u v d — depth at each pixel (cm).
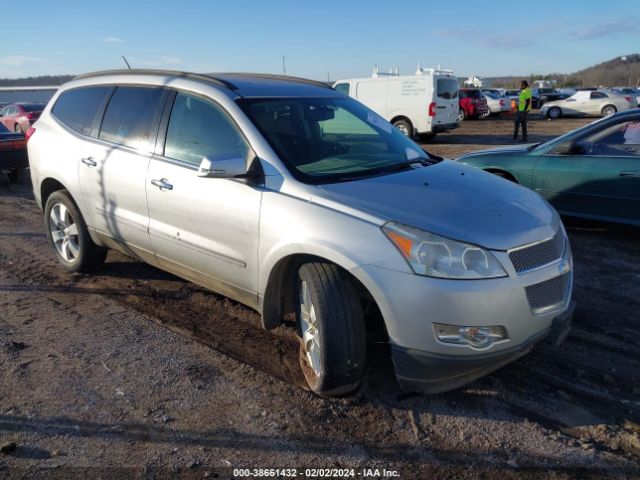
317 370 337
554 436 306
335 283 320
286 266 357
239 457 290
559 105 3106
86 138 500
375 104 1900
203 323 444
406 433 310
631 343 410
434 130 1819
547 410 330
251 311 465
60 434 307
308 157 378
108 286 520
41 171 543
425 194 345
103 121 491
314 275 323
